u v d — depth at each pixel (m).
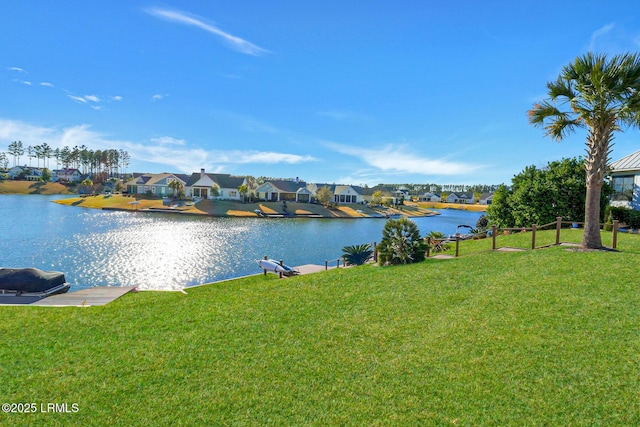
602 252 10.79
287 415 4.01
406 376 4.69
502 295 7.53
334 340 5.83
